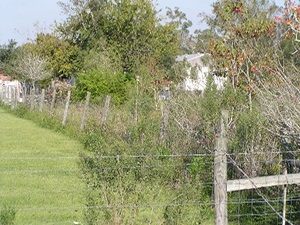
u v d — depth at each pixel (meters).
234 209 9.39
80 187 11.48
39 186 11.75
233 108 11.84
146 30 42.50
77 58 45.16
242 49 15.22
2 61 61.62
